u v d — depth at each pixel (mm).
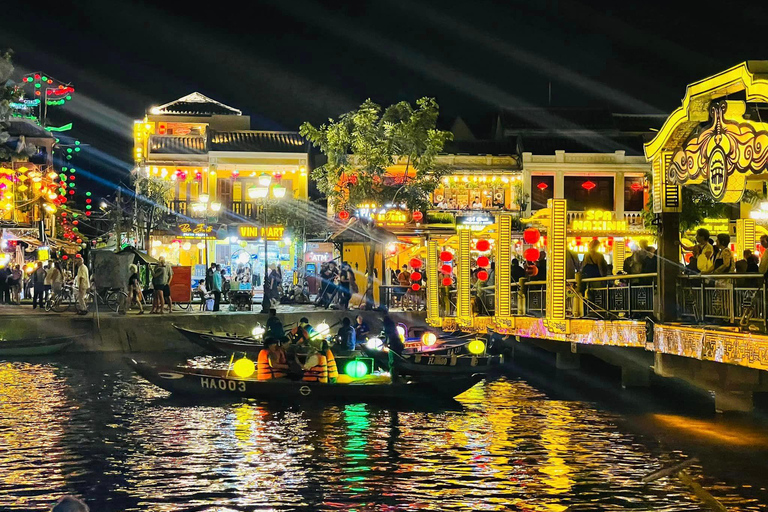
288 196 57594
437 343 32031
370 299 43594
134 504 15258
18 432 20859
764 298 15453
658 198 19109
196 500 15477
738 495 15586
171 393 25844
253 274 58312
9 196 38219
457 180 58469
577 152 59094
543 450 19125
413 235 43469
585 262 23516
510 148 60719
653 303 19375
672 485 16266
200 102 65562
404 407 24469
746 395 22938
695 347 17172
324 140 53375
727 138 16141
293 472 17281
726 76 15750
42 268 41656
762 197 21922
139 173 56656
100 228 60844
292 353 25969
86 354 36156
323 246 59906
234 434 20781
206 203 52844
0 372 30844
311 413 23453
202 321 39594
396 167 56656
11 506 15180
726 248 18125
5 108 41656
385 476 17016
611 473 17141
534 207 58438
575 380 30281
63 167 63531
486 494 15828
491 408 24484
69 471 17359
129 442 19859
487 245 31266
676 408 24312
